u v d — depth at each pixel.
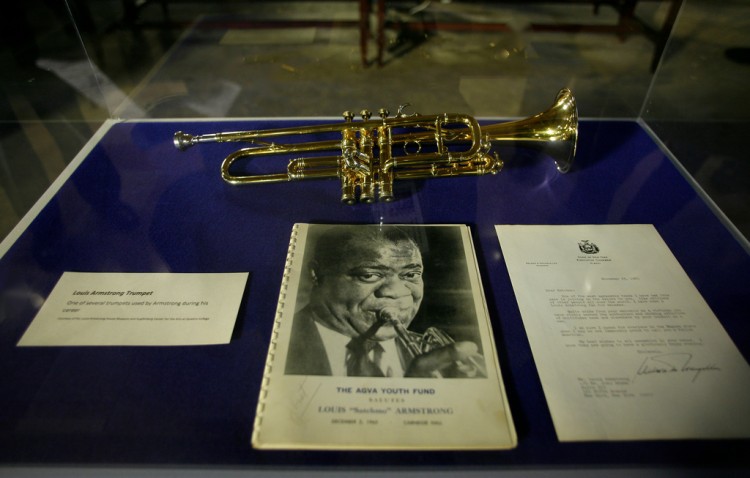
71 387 0.66
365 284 0.77
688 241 0.87
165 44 2.10
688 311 0.75
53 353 0.69
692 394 0.65
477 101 1.77
